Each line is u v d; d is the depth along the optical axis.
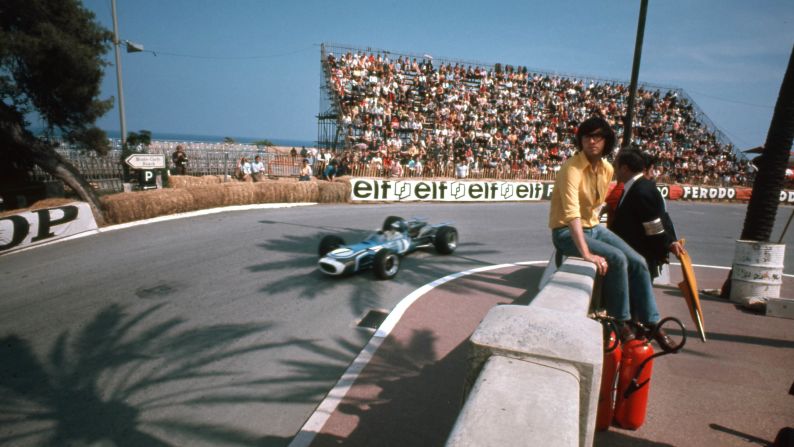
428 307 6.67
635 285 3.14
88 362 5.03
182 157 20.41
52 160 11.76
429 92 28.25
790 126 6.60
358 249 8.34
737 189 30.03
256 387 4.53
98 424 3.95
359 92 25.95
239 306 6.75
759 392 4.12
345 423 3.82
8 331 5.82
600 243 2.94
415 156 23.27
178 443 3.70
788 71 6.52
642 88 35.38
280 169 24.30
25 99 13.76
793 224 18.95
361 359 4.96
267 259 9.48
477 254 10.50
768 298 6.36
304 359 5.12
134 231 12.12
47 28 12.82
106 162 18.28
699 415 3.73
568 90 32.81
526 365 1.63
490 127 27.38
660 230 3.65
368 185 20.33
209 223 13.43
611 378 3.25
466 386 1.82
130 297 7.07
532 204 22.50
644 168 4.00
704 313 6.35
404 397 4.22
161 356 5.18
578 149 2.97
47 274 8.26
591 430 1.68
